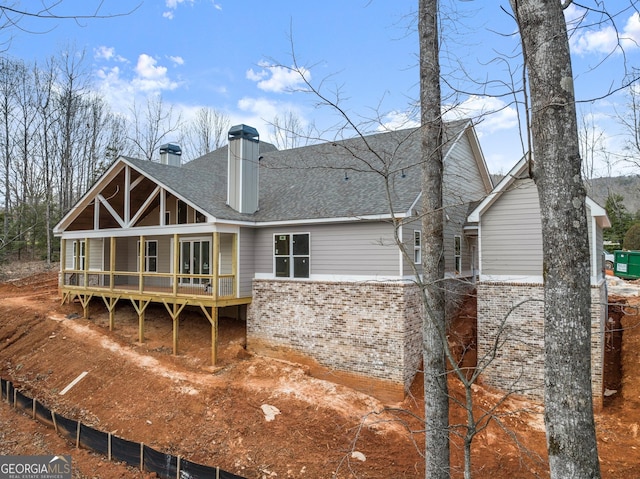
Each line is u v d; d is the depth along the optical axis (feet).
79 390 45.42
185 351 52.16
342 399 39.40
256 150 55.16
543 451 31.30
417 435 34.06
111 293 59.82
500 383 40.40
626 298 64.39
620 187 127.34
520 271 40.09
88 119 136.87
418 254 45.93
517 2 16.46
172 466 30.27
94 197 63.10
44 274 102.12
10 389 44.42
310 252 48.39
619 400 37.99
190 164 83.56
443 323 24.72
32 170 99.66
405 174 49.24
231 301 50.03
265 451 32.55
